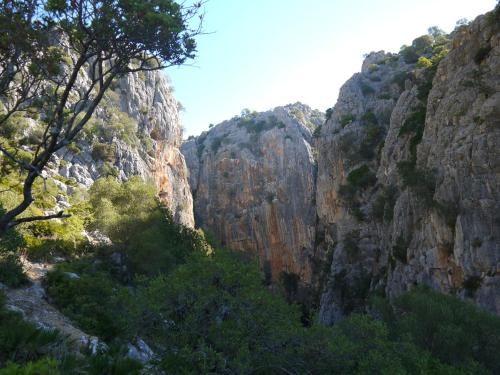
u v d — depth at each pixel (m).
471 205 33.06
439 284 34.84
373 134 63.78
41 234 29.34
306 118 123.12
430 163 40.09
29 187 10.20
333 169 68.06
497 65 37.09
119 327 14.89
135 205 38.28
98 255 32.41
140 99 75.88
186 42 11.12
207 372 9.48
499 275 29.95
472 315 15.11
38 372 7.34
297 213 87.00
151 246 31.05
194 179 104.75
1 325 10.36
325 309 55.69
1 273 17.78
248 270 11.93
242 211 94.50
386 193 50.22
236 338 10.33
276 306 11.36
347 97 74.38
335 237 66.69
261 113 120.69
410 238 40.59
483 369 12.77
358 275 54.88
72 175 51.84
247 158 99.69
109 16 10.27
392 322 17.52
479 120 35.28
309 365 10.78
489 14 40.31
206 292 10.95
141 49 11.01
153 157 72.56
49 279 19.48
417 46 77.81
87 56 10.94
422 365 11.39
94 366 8.72
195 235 41.47
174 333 10.68
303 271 82.25
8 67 11.21
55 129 10.30
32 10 10.91
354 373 10.92
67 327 14.66
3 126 38.91
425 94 51.22
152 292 11.12
